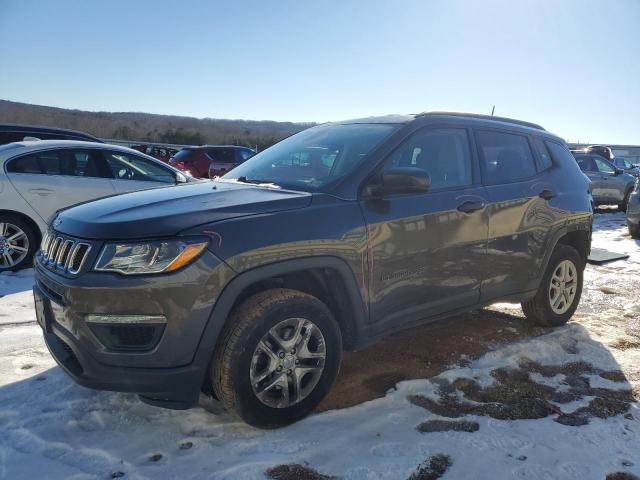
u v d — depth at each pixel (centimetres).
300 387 293
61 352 282
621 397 340
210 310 258
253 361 272
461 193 374
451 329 461
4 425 287
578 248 501
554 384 356
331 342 301
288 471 251
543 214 436
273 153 412
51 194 661
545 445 280
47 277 279
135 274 249
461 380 355
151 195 317
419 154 364
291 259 280
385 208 326
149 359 252
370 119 397
